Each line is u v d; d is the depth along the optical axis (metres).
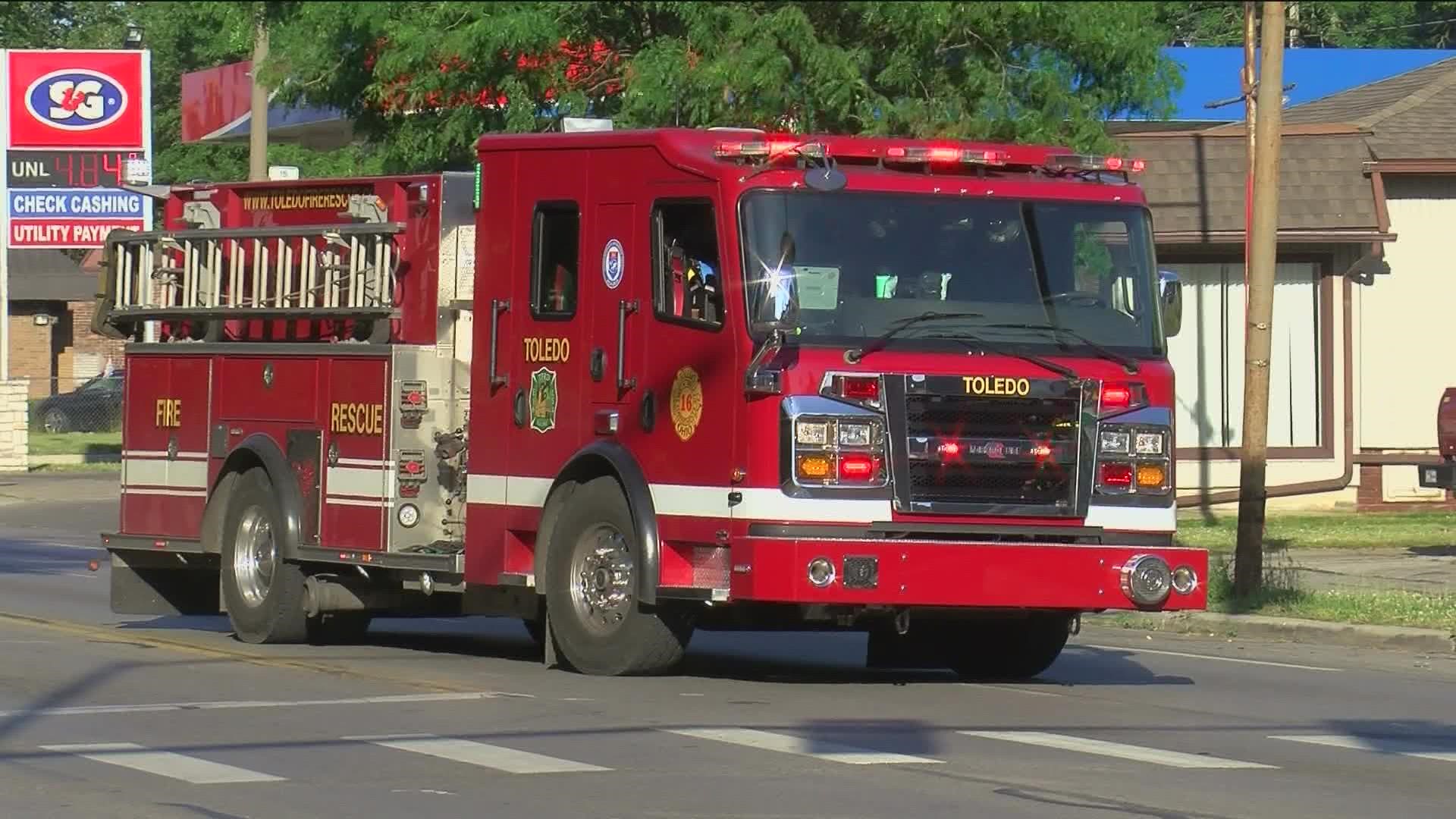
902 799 36.22
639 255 51.47
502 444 55.44
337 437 59.97
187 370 66.00
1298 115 129.00
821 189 49.22
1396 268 114.81
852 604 48.56
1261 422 75.00
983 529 49.38
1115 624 75.44
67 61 164.12
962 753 41.41
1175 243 109.50
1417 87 123.19
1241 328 113.44
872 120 78.62
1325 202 109.31
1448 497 115.69
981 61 78.62
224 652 59.47
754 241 48.88
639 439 51.22
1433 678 58.53
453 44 74.00
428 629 71.19
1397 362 114.94
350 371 59.53
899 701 49.75
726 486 48.78
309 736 42.84
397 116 84.31
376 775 38.28
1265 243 74.56
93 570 71.00
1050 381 49.88
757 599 48.03
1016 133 79.12
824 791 36.91
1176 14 68.75
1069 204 51.47
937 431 48.97
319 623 62.44
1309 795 37.50
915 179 50.28
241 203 65.38
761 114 79.88
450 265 58.25
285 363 62.03
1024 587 49.19
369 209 59.88
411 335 58.56
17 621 68.75
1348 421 114.06
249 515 63.06
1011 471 49.56
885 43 80.38
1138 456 50.78
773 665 59.00
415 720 45.12
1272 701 52.00
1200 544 96.31
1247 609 73.69
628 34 82.75
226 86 135.62
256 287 63.53
